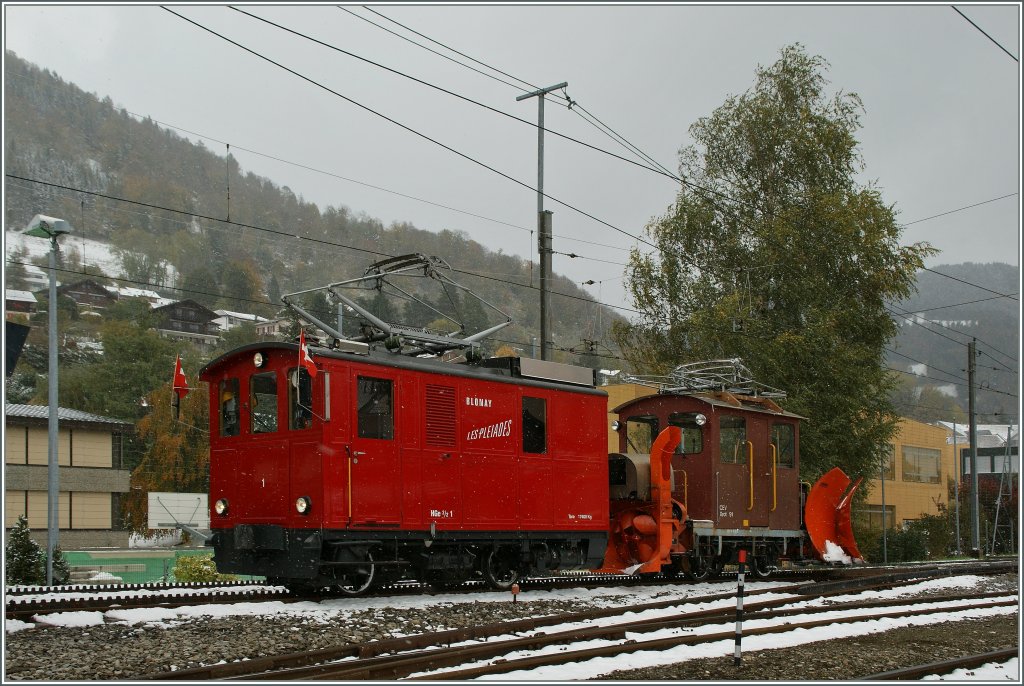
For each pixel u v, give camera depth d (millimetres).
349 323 46531
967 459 72125
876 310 32031
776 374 29375
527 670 8930
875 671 9625
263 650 9484
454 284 16375
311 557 12492
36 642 9430
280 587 15109
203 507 39906
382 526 13258
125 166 108750
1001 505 57062
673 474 19094
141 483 47656
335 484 12742
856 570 22969
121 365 55219
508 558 15688
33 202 93438
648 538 18109
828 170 34438
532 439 15859
